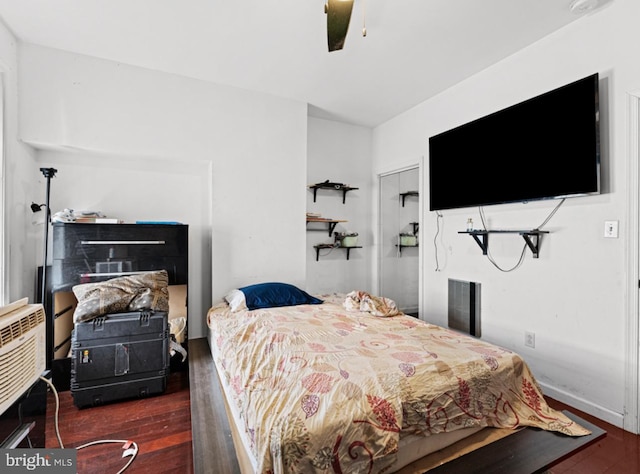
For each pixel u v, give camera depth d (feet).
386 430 3.66
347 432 3.48
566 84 6.77
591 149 6.26
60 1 6.21
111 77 8.47
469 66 8.65
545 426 4.53
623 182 6.07
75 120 8.09
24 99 7.59
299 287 10.93
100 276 7.83
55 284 7.50
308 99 10.80
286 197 10.75
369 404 3.77
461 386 4.39
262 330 6.57
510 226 8.16
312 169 12.46
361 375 4.30
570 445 4.17
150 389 7.34
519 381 4.96
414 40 7.46
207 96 9.61
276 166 10.59
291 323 6.96
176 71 9.02
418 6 6.29
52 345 7.63
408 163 11.64
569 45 6.89
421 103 11.03
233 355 5.72
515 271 8.04
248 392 4.34
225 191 9.90
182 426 6.27
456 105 9.71
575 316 6.81
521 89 7.87
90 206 8.94
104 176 9.11
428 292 10.74
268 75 9.20
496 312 8.50
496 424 4.57
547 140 7.04
